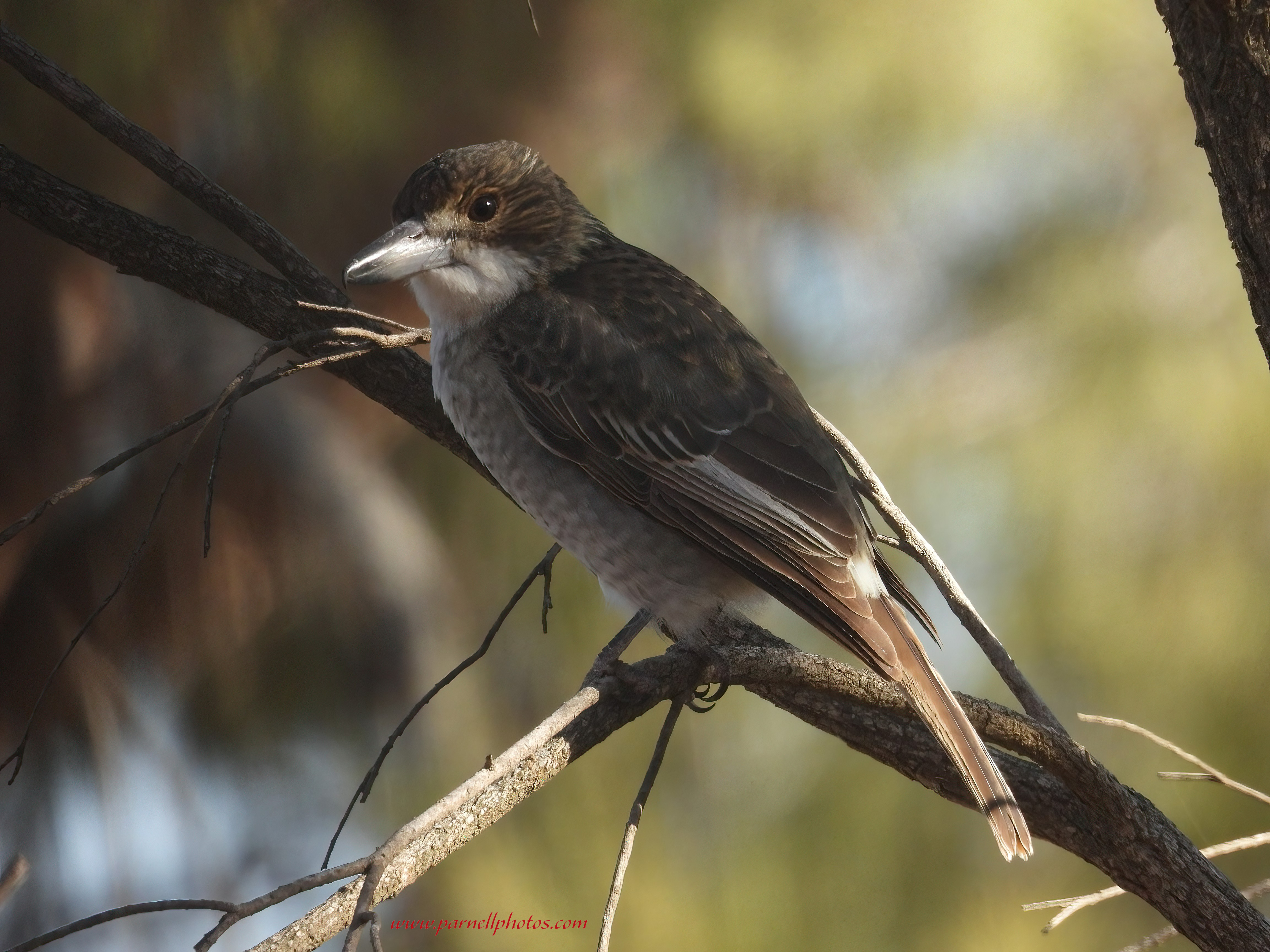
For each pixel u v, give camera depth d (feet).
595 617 34.50
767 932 34.63
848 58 37.35
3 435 30.71
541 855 34.14
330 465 32.89
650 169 39.09
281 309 23.38
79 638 18.10
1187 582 35.78
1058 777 19.92
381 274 24.63
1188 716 35.86
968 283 38.83
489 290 25.31
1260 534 36.11
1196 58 15.67
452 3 32.73
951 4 37.47
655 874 34.30
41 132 29.89
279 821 33.68
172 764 32.81
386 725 33.58
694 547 24.07
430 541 34.12
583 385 24.43
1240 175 15.49
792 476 23.66
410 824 14.78
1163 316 37.22
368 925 13.57
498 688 34.73
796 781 36.27
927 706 20.45
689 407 24.20
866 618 22.16
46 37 29.89
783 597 23.09
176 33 30.76
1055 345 37.58
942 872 35.86
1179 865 19.39
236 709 32.81
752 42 37.47
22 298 30.48
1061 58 37.45
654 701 19.10
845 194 38.99
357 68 32.14
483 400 24.82
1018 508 36.70
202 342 32.27
